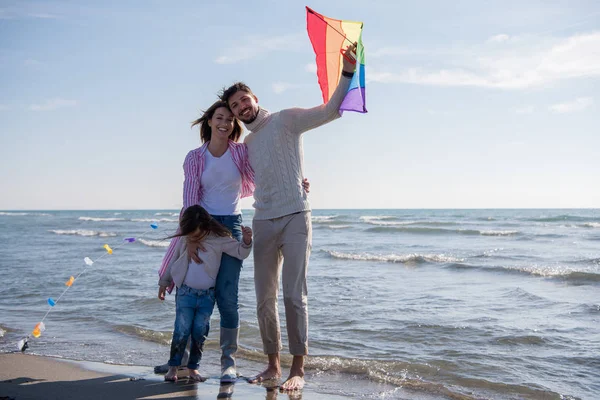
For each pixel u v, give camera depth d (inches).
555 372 158.1
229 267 154.4
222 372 152.3
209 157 156.7
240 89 149.6
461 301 277.6
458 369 161.2
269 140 148.0
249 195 163.8
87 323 238.2
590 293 304.7
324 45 145.3
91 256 585.9
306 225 148.3
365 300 283.7
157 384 147.9
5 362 172.1
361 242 807.1
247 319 235.8
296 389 143.6
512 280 367.6
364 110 135.0
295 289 146.8
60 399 133.6
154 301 283.1
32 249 697.6
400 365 165.3
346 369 163.3
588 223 1277.1
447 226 1251.2
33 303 291.4
